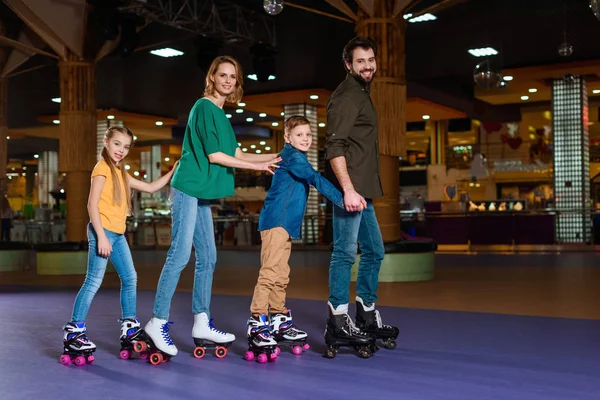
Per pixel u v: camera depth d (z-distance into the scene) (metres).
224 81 3.56
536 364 3.24
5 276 9.76
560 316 4.93
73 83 10.23
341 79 15.97
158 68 14.84
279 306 3.66
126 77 15.55
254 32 12.69
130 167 30.80
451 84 17.31
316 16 12.09
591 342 3.83
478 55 13.98
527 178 24.12
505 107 20.16
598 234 17.53
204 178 3.50
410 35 12.60
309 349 3.72
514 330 4.28
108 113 18.83
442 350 3.62
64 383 2.97
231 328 4.47
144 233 19.17
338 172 3.46
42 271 10.16
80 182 10.30
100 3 9.84
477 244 16.91
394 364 3.28
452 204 19.58
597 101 19.75
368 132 3.62
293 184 3.63
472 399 2.61
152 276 9.32
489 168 23.78
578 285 7.24
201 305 3.56
